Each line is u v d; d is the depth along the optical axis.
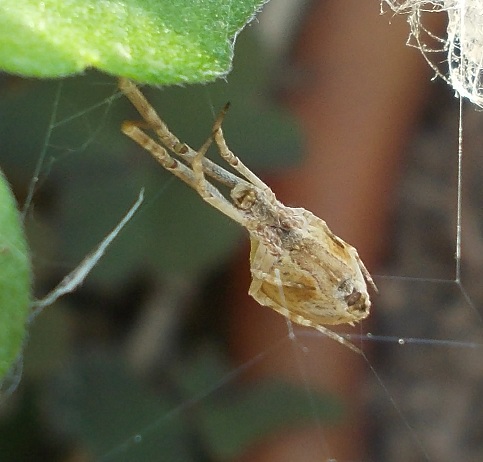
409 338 0.07
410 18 0.06
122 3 0.05
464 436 0.07
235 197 0.05
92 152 0.06
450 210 0.07
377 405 0.07
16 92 0.06
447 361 0.07
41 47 0.05
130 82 0.05
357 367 0.07
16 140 0.06
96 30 0.05
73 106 0.06
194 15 0.05
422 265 0.07
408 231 0.07
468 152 0.07
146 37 0.05
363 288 0.06
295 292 0.06
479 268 0.07
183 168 0.05
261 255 0.06
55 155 0.06
